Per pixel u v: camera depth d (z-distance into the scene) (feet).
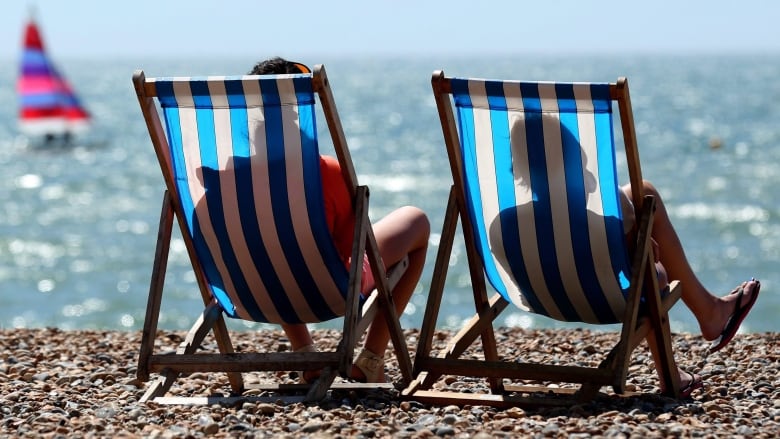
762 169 216.13
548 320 84.53
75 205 183.93
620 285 25.96
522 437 22.31
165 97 25.54
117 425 24.38
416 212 28.91
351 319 25.81
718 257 123.03
